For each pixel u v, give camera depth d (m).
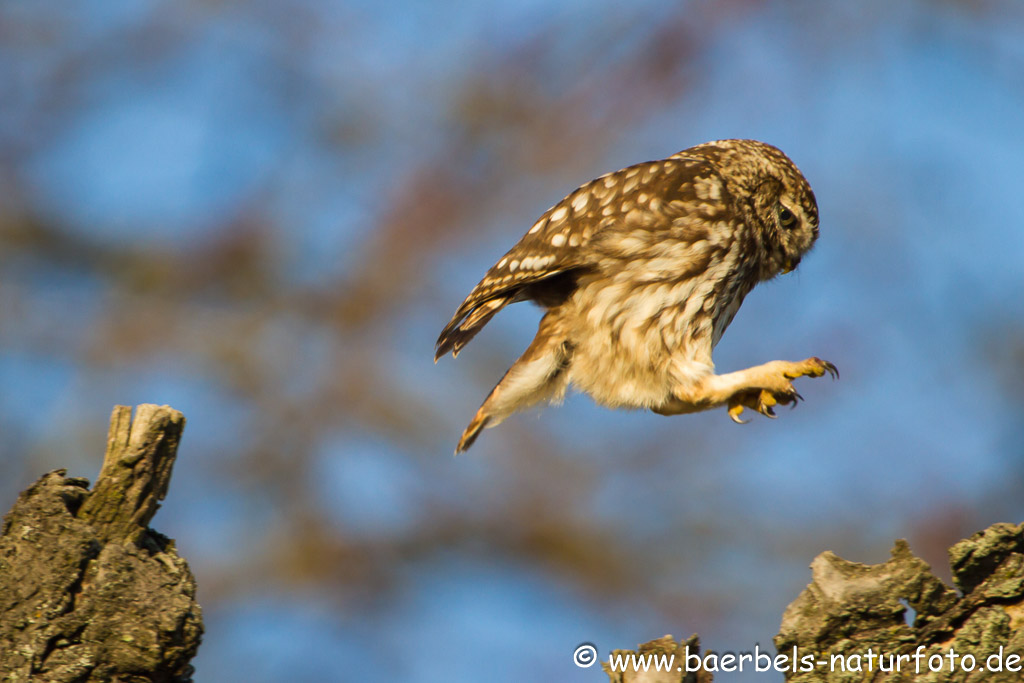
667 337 10.36
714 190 10.64
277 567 18.22
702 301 10.50
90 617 6.91
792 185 11.37
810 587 6.93
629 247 10.38
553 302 10.75
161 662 6.93
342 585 18.12
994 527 6.79
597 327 10.42
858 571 6.90
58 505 7.05
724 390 10.06
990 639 6.71
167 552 7.34
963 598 6.82
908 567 6.82
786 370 9.95
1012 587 6.75
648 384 10.37
